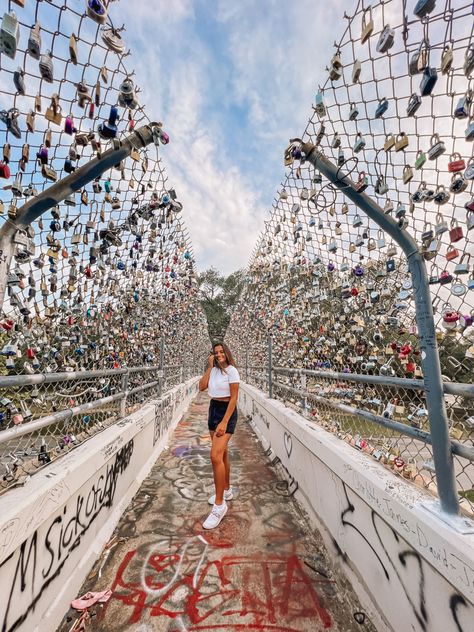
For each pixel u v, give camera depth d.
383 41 1.13
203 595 1.69
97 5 1.19
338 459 1.92
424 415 1.44
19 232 1.34
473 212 1.07
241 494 3.02
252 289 6.22
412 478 1.52
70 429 2.12
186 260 4.86
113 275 2.42
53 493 1.45
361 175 1.55
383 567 1.45
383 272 1.67
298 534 2.31
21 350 1.59
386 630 1.38
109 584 1.77
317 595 1.69
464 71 0.98
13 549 1.15
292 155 1.85
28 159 1.34
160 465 3.81
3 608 1.13
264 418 4.79
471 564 0.94
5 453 1.49
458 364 1.24
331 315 2.48
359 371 2.08
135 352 3.51
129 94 1.48
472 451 1.07
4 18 0.97
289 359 3.83
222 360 2.93
